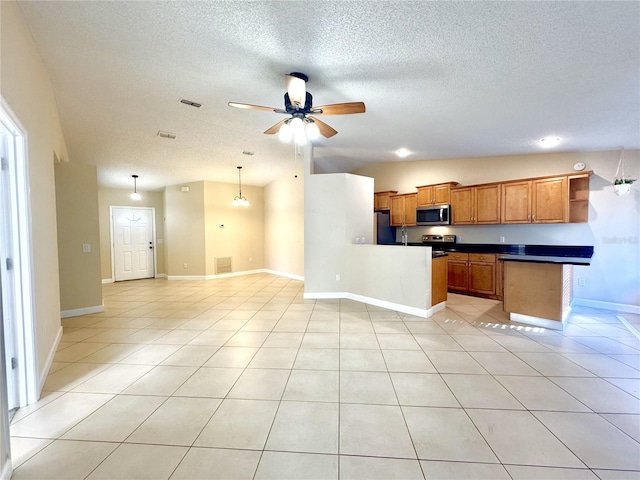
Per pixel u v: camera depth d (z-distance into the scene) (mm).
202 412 2008
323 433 1799
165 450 1665
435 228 6203
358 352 2955
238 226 8203
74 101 3332
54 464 1566
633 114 3367
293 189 7199
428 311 4121
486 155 5414
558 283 3541
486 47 2260
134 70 2703
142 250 7988
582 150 4637
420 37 2166
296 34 2168
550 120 3609
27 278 2094
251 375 2508
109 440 1744
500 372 2531
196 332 3578
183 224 7711
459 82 2791
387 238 6484
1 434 1413
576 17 1917
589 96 2986
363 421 1907
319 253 5254
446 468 1533
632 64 2418
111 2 1885
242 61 2535
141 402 2125
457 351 2961
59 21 2068
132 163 5777
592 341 3203
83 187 4367
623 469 1518
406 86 2879
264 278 7656
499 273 4996
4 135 2004
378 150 5297
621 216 4379
